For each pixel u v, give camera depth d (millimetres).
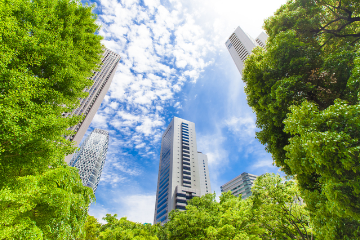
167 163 86438
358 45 7062
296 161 6434
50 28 7121
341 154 4734
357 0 7422
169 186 72500
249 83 10742
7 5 5340
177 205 61719
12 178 4539
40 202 4668
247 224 14250
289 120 6484
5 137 4336
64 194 5320
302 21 8555
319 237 6445
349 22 7848
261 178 15445
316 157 5215
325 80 7398
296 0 9117
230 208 16562
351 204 4711
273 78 9125
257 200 14383
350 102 6242
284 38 8203
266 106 9594
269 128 9602
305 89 7367
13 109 4617
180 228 15258
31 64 5848
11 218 3807
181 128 96375
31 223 4152
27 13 6113
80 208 6742
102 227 20672
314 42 8688
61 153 6547
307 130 5523
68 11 8672
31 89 5258
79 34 9078
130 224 21797
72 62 7574
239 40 74938
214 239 13703
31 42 5562
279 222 14422
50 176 5227
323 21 8766
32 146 5219
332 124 5082
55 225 4879
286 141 8945
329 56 7172
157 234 24734
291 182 13953
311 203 6695
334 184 4957
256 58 10742
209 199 22438
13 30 5242
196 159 86062
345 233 5363
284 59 8430
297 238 14461
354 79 5465
